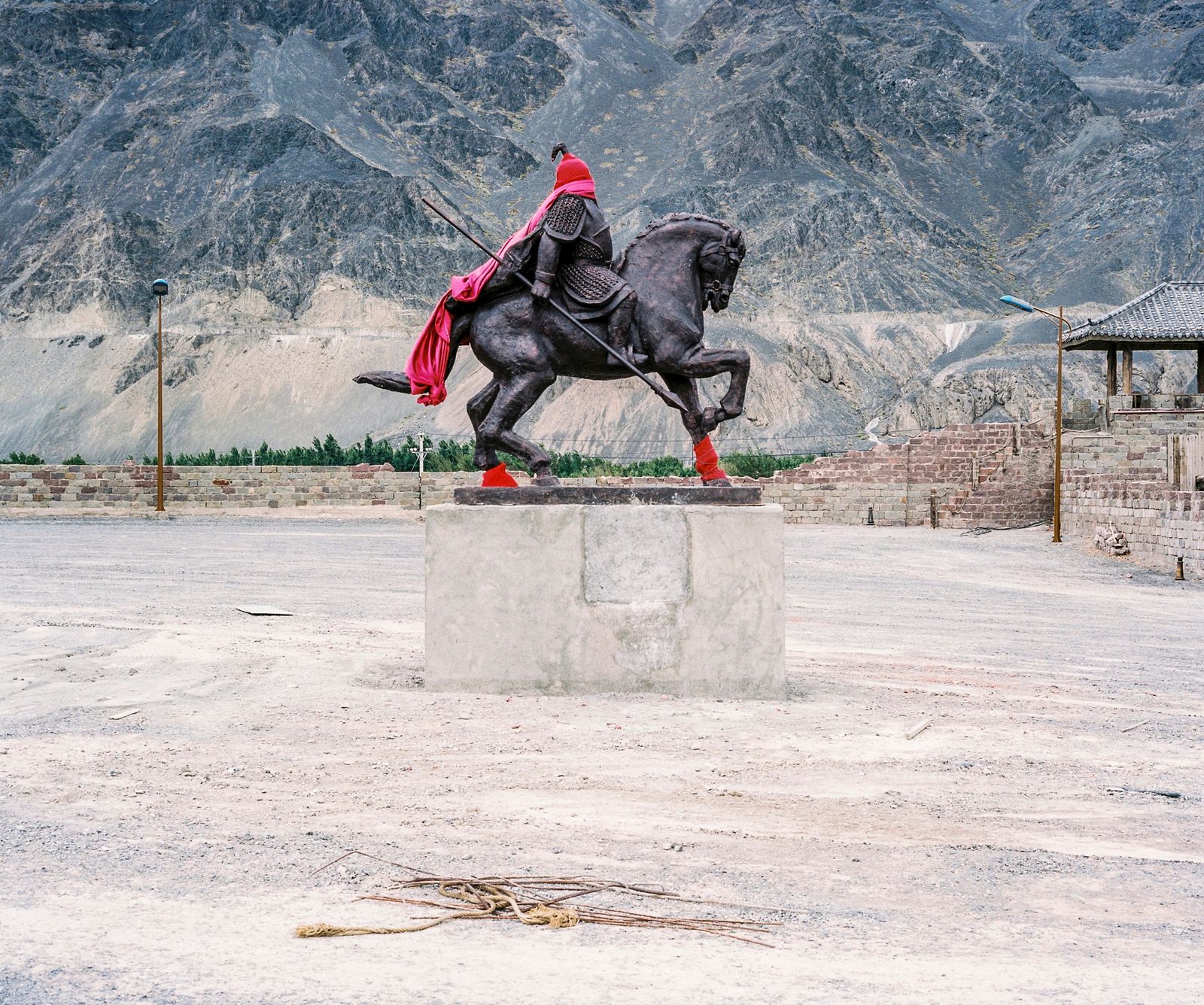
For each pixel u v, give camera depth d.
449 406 182.00
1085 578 32.19
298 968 4.86
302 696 11.30
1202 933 5.81
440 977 4.80
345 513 46.75
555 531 11.54
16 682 11.64
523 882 6.11
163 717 10.32
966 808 8.15
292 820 7.23
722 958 5.14
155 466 47.56
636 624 11.56
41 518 44.06
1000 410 176.00
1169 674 15.95
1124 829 7.81
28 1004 4.40
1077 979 5.07
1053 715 11.98
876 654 16.75
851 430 177.88
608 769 8.81
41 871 6.11
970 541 42.88
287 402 198.50
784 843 7.10
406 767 8.71
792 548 39.81
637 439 169.38
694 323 11.94
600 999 4.62
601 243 11.72
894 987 4.89
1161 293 53.34
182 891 5.84
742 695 11.70
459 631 11.57
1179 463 37.03
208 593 21.31
